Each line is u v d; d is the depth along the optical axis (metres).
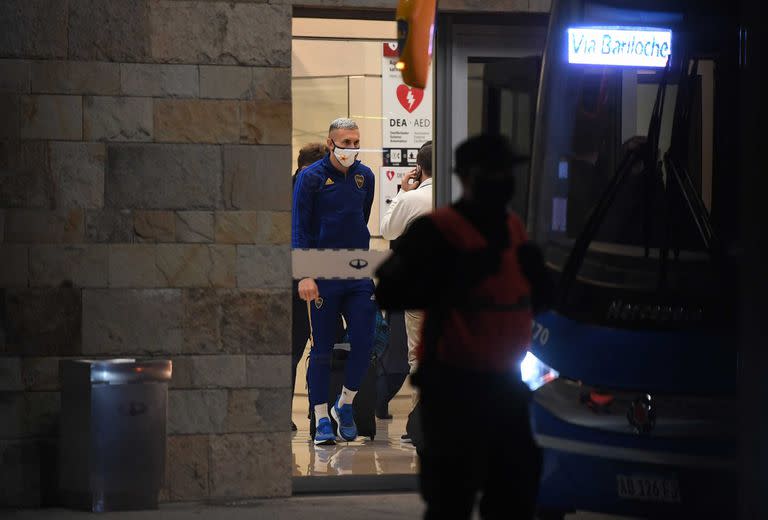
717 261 23.86
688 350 22.56
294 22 30.39
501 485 18.31
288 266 29.67
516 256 18.41
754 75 20.91
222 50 29.31
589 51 25.41
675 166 24.92
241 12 29.41
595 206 24.73
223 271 29.34
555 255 24.61
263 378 29.53
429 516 18.12
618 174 24.86
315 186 30.66
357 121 31.02
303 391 30.83
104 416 27.53
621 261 24.30
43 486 28.73
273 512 27.84
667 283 23.89
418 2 23.12
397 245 18.34
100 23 28.92
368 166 31.09
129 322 29.03
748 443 20.83
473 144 18.39
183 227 29.22
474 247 18.12
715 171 25.16
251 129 29.45
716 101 25.31
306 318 30.72
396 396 31.44
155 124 29.11
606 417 22.52
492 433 18.06
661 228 24.52
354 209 30.98
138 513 27.66
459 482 18.05
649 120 25.19
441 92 31.11
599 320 23.48
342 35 30.61
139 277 29.05
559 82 25.28
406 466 31.11
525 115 26.30
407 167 31.36
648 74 25.36
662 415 22.14
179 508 28.41
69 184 28.84
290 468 29.69
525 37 31.41
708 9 25.48
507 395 18.14
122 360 27.73
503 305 18.17
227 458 29.38
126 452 27.69
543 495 23.09
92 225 28.89
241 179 29.42
